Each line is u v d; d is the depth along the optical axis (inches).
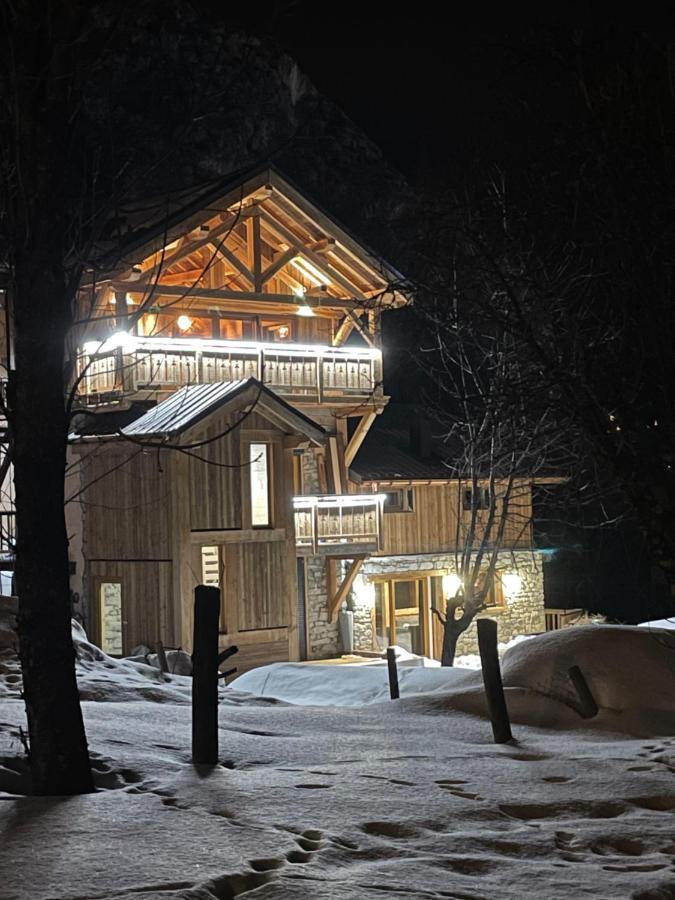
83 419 1073.5
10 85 292.7
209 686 335.3
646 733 438.0
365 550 1138.7
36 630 293.7
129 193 354.6
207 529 984.3
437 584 1312.7
